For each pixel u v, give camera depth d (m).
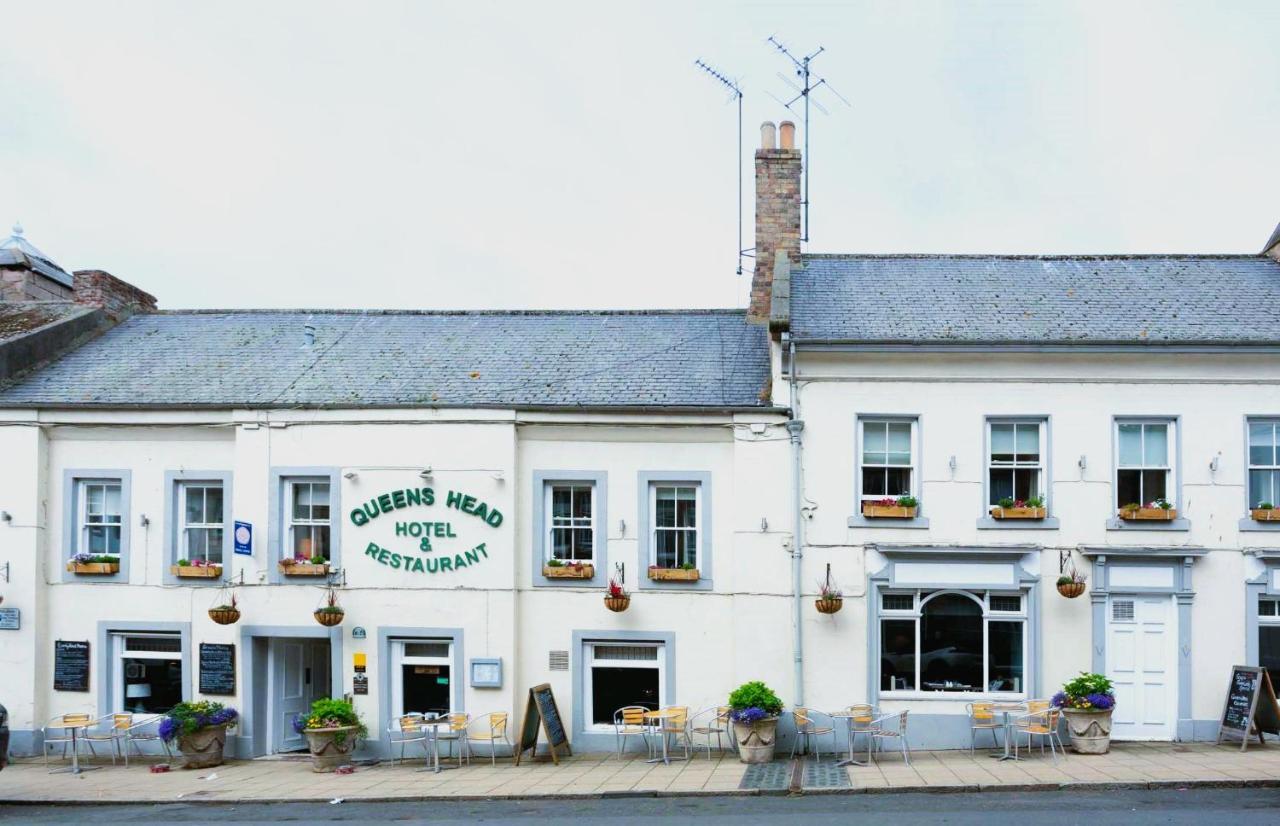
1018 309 17.00
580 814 12.20
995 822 11.05
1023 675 15.64
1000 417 15.96
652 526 16.53
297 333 19.91
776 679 15.77
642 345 18.67
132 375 18.23
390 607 16.44
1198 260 19.09
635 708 15.73
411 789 13.82
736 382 17.08
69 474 17.22
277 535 16.67
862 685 15.66
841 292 17.83
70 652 16.89
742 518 16.02
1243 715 14.82
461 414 16.52
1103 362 15.88
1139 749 14.89
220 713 16.00
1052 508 15.77
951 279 18.39
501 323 20.09
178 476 17.09
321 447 16.72
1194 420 15.77
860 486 16.05
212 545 17.19
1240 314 16.55
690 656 16.17
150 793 13.97
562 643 16.38
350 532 16.61
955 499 15.86
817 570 15.87
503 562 16.30
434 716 15.60
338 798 13.41
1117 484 15.88
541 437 16.70
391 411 16.62
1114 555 15.49
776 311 15.87
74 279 20.72
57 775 15.34
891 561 15.80
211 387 17.70
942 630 15.89
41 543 16.97
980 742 15.49
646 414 16.34
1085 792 12.59
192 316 21.14
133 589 16.95
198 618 16.77
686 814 12.03
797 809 12.14
